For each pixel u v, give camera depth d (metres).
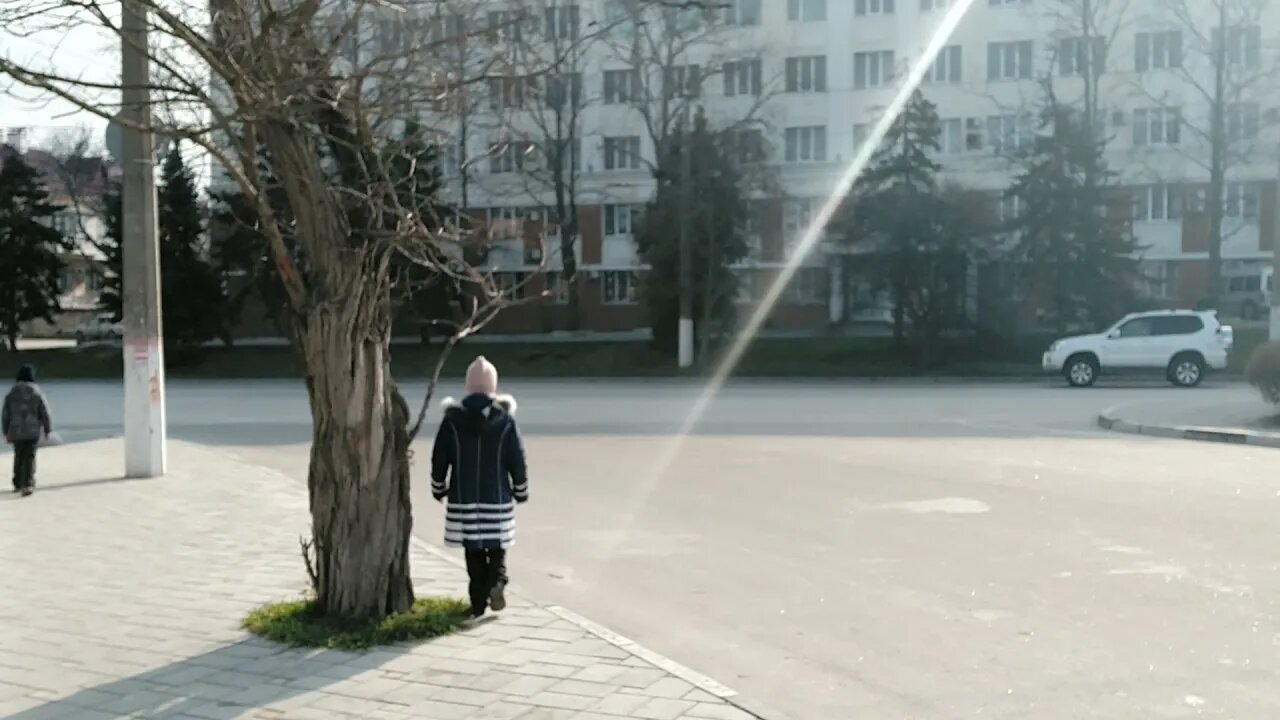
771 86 48.16
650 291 42.47
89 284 70.81
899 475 13.70
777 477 13.73
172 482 13.82
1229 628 6.74
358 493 6.68
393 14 6.56
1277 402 18.81
